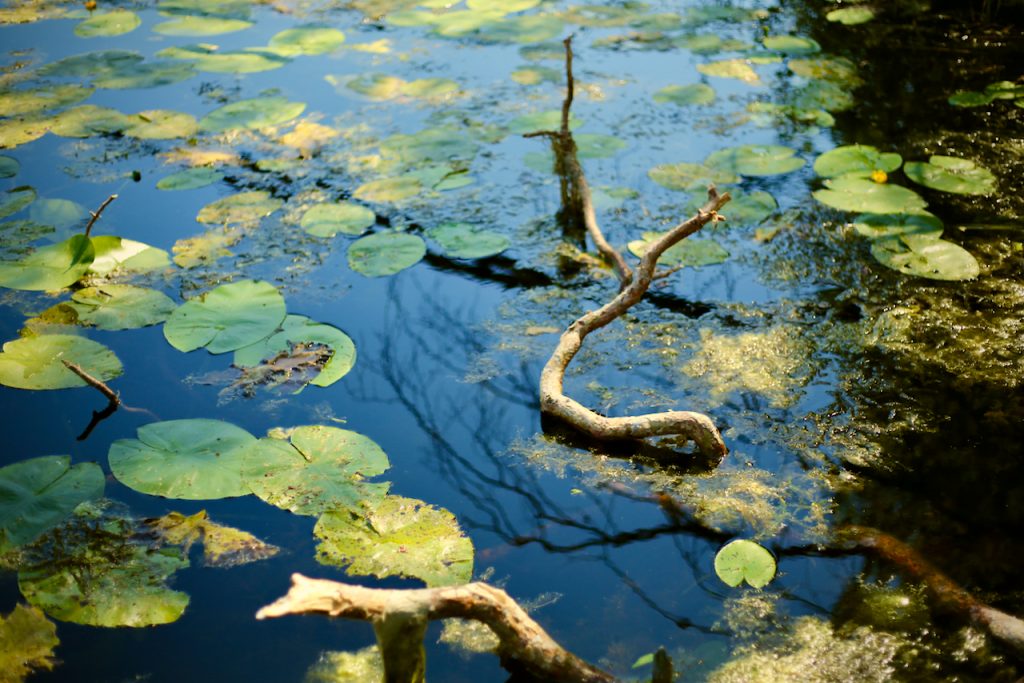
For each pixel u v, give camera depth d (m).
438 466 2.47
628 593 2.09
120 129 4.24
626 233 3.46
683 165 3.88
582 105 4.43
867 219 3.42
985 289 3.08
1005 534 2.19
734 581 2.08
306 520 2.27
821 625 1.98
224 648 1.95
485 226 3.52
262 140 4.15
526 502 2.35
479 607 1.79
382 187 3.77
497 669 1.91
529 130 4.16
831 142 4.04
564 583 2.11
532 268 3.31
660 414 2.50
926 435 2.51
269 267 3.30
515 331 3.00
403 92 4.59
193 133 4.20
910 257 3.21
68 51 5.10
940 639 1.93
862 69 4.70
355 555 2.15
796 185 3.75
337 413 2.64
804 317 3.01
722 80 4.66
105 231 3.48
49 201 3.63
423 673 1.80
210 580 2.11
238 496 2.30
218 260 3.32
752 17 5.48
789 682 1.85
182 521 2.25
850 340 2.89
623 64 4.89
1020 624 1.89
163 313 3.02
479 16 5.59
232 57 4.95
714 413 2.63
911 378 2.72
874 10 5.40
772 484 2.38
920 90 4.46
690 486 2.39
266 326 2.93
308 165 3.95
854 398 2.66
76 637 1.97
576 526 2.28
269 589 2.08
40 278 3.09
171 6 5.83
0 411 2.62
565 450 2.54
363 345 2.93
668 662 1.91
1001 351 2.80
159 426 2.50
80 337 2.87
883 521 2.24
